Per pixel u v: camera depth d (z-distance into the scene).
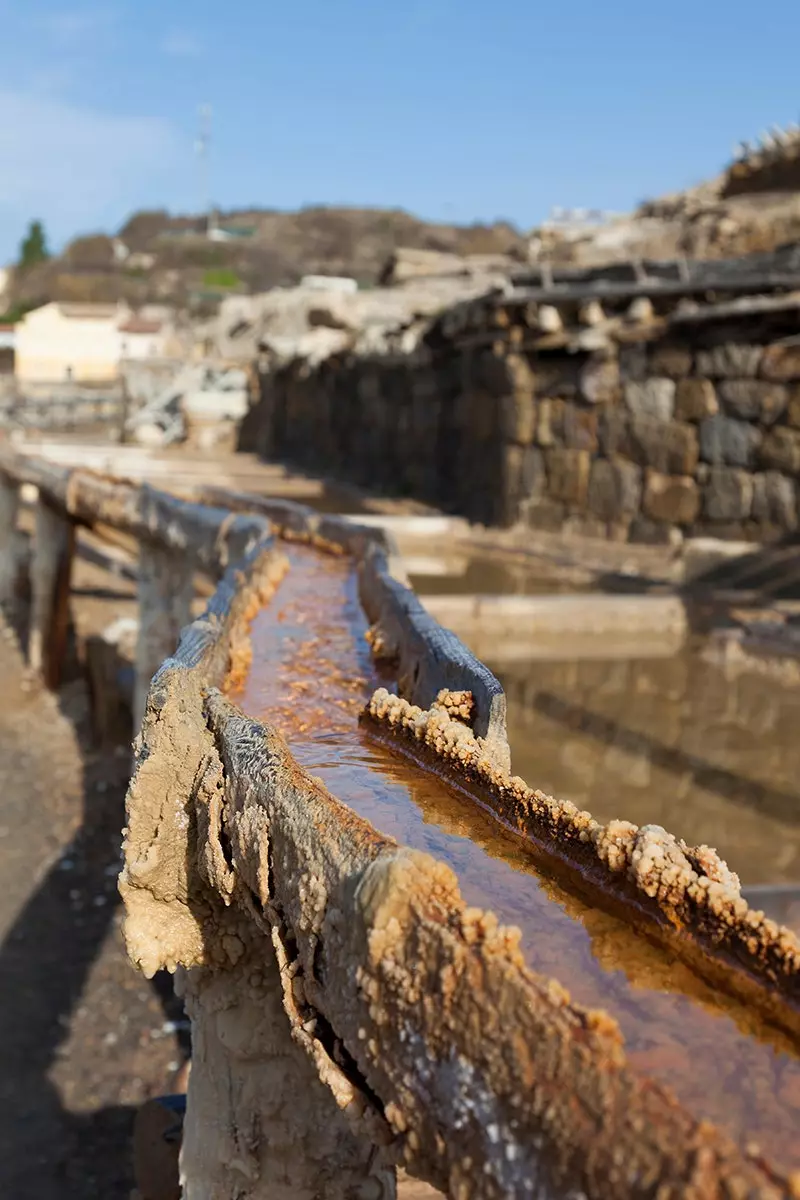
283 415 26.58
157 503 9.32
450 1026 1.56
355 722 3.46
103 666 13.27
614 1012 1.62
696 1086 1.43
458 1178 1.51
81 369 58.03
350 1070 1.92
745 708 7.34
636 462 11.99
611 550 11.84
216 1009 2.93
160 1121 4.71
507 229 100.12
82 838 10.49
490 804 2.48
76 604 18.58
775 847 5.19
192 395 30.66
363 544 7.61
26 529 22.88
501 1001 1.50
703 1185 1.19
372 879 1.76
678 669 8.28
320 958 1.96
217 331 37.06
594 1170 1.30
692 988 1.71
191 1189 3.13
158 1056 7.23
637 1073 1.33
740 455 10.83
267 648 4.66
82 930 8.86
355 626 5.23
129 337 58.16
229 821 2.46
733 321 10.84
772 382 10.48
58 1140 6.46
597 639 9.01
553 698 7.55
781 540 10.48
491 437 14.71
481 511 15.05
